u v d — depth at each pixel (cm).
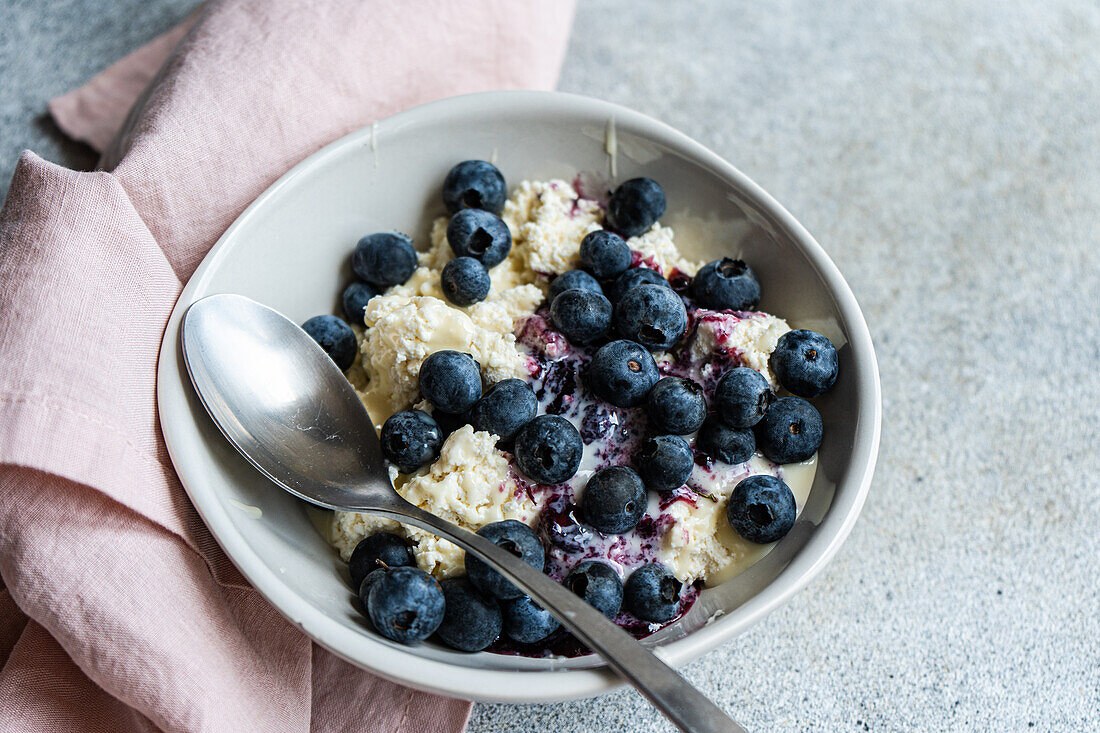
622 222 34
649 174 35
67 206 30
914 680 33
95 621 28
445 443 31
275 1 35
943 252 41
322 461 31
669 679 26
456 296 33
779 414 31
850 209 42
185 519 29
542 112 34
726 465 31
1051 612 34
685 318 32
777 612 34
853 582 35
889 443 37
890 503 36
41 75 42
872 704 33
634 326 32
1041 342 39
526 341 32
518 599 29
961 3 48
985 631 34
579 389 32
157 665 28
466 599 29
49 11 43
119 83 41
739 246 34
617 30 46
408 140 34
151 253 31
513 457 31
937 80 46
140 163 32
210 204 33
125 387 29
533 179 36
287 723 30
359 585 30
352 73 35
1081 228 42
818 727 32
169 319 30
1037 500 36
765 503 30
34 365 29
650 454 30
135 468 29
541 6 39
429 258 35
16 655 30
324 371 32
